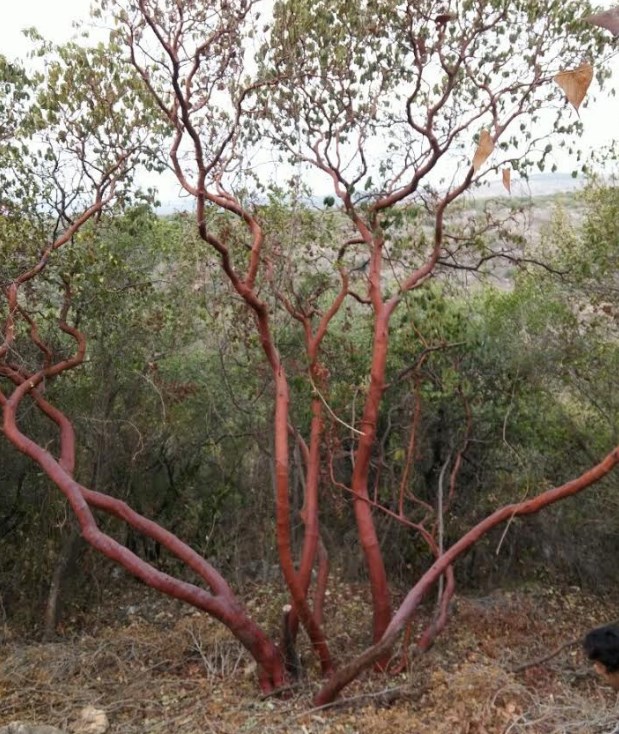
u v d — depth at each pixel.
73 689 6.45
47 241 7.29
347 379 8.00
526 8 6.33
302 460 8.55
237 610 6.02
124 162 7.44
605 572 8.76
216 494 9.15
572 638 7.34
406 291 6.70
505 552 8.67
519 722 5.51
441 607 6.68
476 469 8.68
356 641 7.24
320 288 7.53
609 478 8.20
